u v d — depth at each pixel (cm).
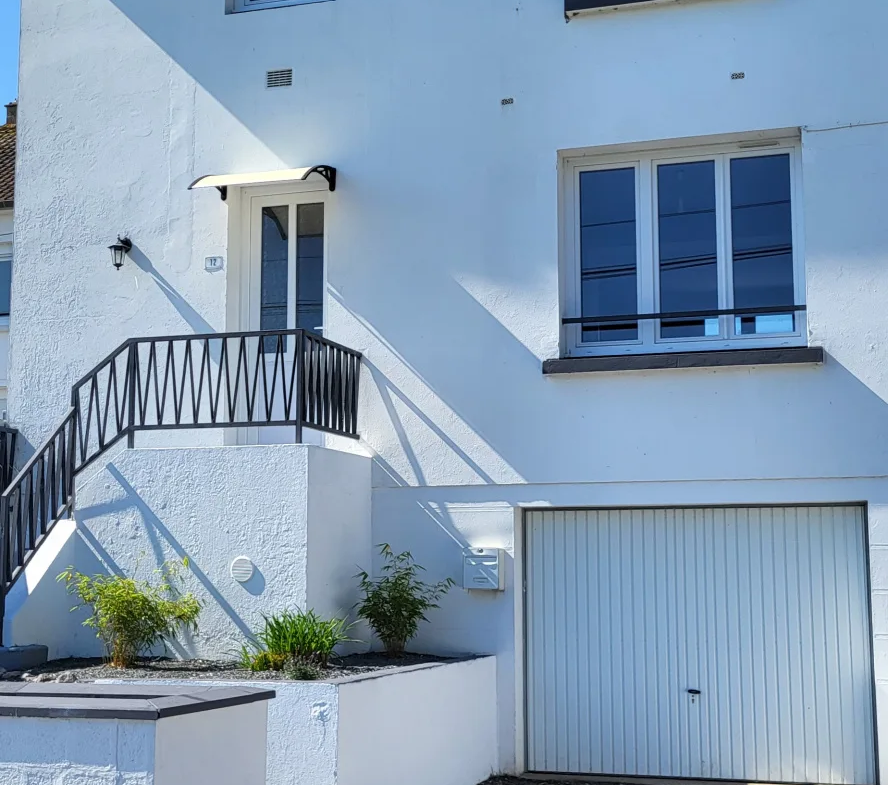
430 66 970
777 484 861
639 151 935
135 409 978
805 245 874
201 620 841
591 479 895
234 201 1010
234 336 870
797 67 888
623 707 896
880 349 851
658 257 925
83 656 872
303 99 998
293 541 830
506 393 921
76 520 881
